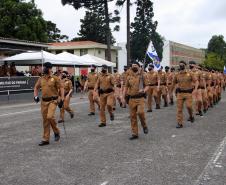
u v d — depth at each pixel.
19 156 7.85
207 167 6.88
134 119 9.74
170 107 18.38
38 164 7.16
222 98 24.53
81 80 31.19
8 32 43.44
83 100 23.48
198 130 11.07
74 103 21.06
